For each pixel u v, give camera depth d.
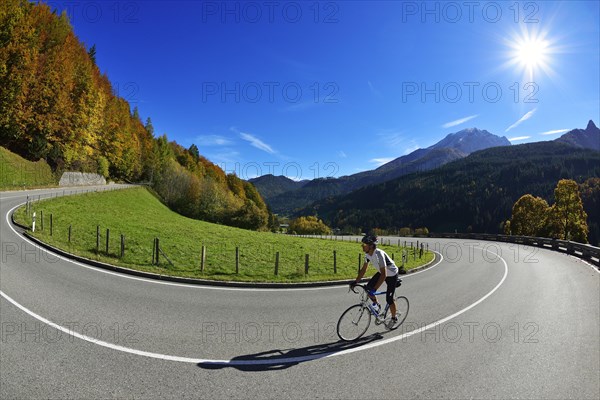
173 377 4.70
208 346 5.88
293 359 5.50
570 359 5.74
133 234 20.61
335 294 10.84
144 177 94.50
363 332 6.79
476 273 16.97
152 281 11.01
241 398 4.23
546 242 32.62
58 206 28.23
